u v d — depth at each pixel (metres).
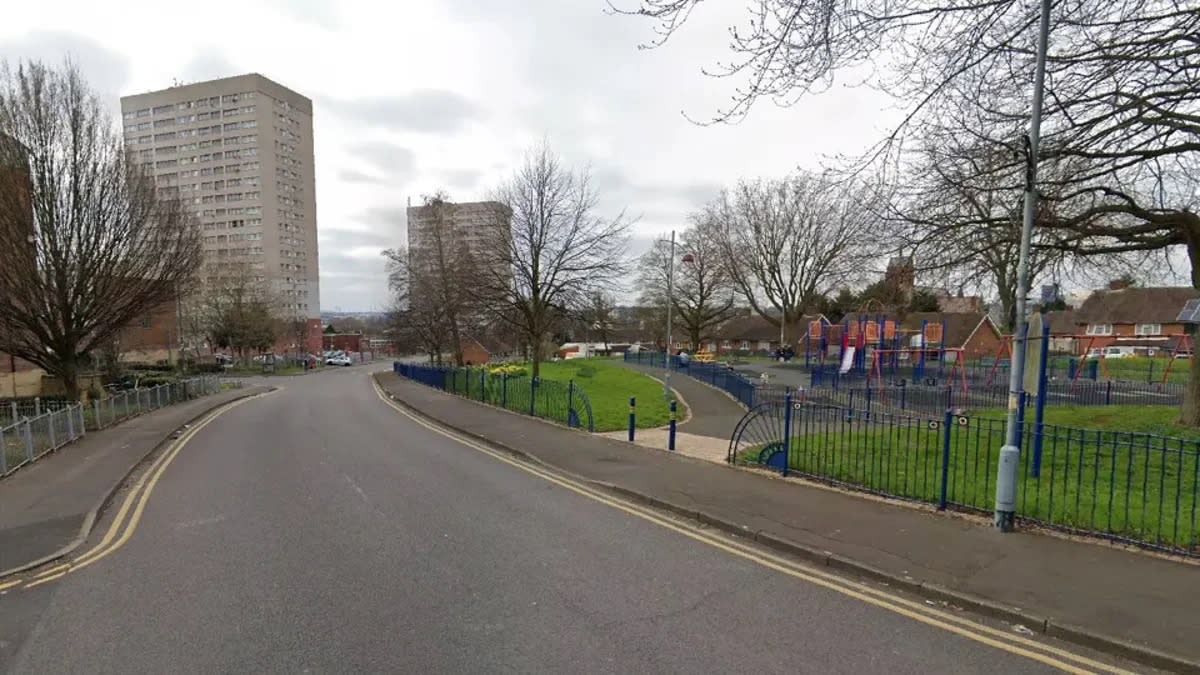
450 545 6.39
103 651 4.17
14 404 14.56
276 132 94.06
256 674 3.85
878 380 26.98
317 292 102.50
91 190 18.16
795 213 54.56
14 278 17.11
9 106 17.17
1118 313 56.44
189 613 4.77
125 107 95.00
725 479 9.03
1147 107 8.66
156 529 7.13
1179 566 5.17
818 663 3.94
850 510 7.21
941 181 10.32
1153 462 8.73
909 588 5.09
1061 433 10.87
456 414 18.84
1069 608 4.50
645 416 17.61
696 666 3.91
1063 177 9.90
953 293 13.08
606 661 3.98
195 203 92.94
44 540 6.63
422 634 4.38
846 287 62.16
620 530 6.93
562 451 11.81
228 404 25.20
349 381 43.06
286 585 5.32
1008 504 6.20
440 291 39.22
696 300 63.09
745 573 5.56
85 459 11.60
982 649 4.12
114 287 19.17
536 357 27.84
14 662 4.03
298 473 10.27
